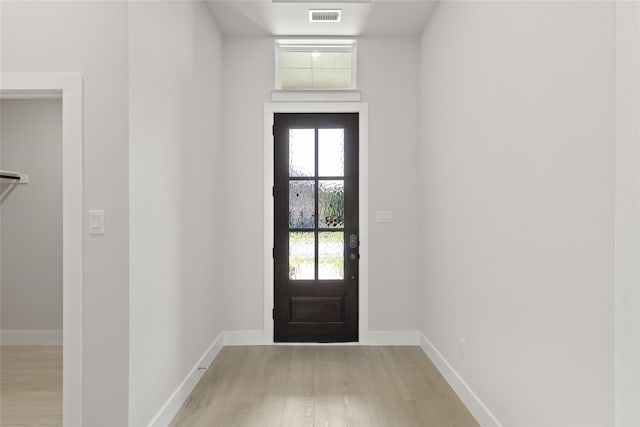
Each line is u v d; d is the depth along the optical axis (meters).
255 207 4.02
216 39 3.72
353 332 4.07
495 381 2.26
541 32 1.81
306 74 4.14
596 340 1.46
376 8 3.46
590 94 1.49
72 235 2.01
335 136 4.09
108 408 2.00
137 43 2.11
